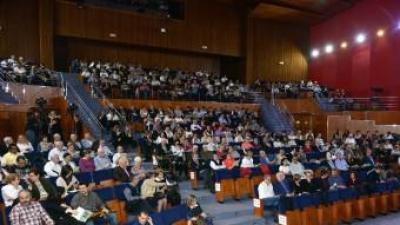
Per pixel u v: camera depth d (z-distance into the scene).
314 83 25.64
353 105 22.34
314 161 14.20
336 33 26.28
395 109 21.50
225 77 24.31
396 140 17.80
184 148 12.78
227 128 17.12
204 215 8.36
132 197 8.65
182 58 25.00
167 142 13.37
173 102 19.28
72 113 13.00
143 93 18.67
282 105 23.52
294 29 27.91
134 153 13.19
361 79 24.27
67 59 20.83
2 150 9.84
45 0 19.20
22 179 7.71
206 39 24.61
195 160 11.89
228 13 25.56
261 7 24.73
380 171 13.35
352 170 13.17
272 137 17.22
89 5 20.64
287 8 24.89
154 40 22.75
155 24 22.80
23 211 6.16
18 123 12.29
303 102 23.19
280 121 21.61
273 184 10.36
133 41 22.05
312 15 26.25
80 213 6.96
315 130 21.52
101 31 21.02
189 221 8.09
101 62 21.17
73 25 20.20
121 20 21.69
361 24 24.34
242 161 12.12
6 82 13.23
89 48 21.62
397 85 21.91
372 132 19.92
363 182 12.45
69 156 9.05
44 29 19.19
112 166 10.47
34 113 11.83
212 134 15.50
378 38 23.19
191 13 24.09
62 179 8.29
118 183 9.21
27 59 19.06
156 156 11.97
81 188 7.39
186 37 23.86
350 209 10.53
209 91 21.00
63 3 19.95
